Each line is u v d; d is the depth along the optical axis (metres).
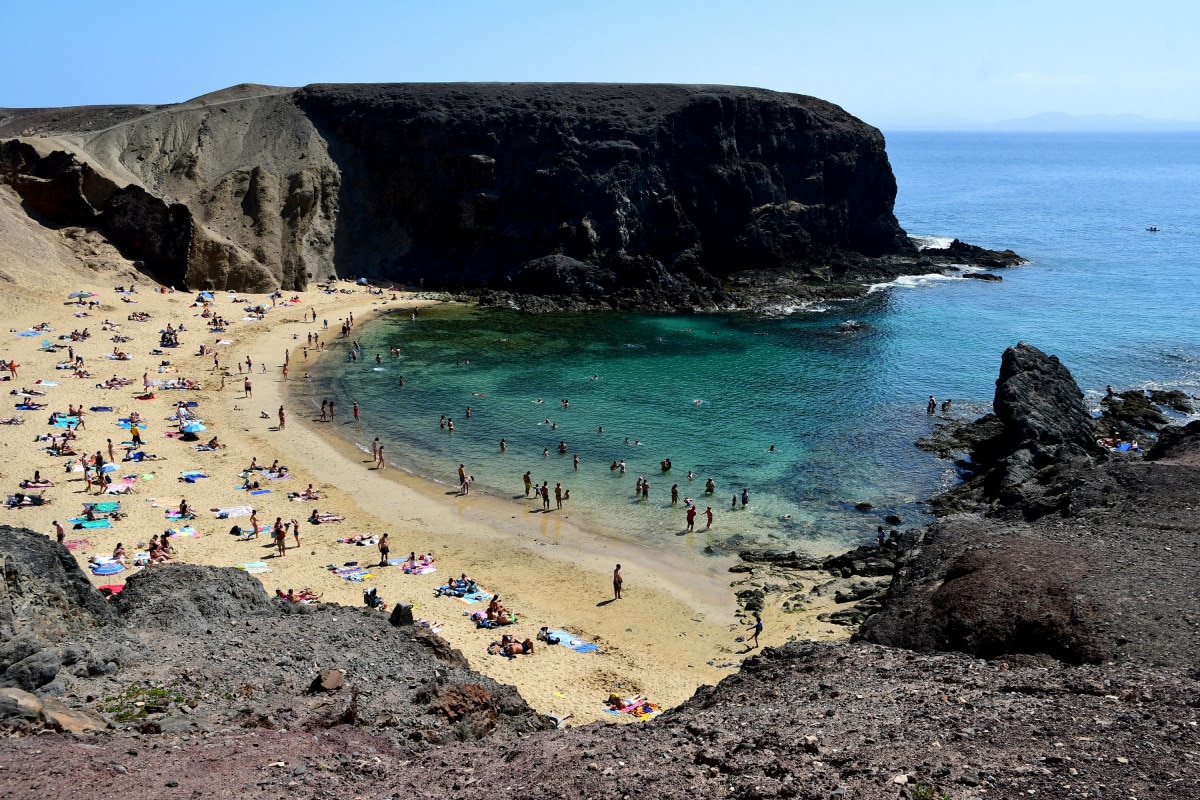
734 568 43.06
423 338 87.50
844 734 17.30
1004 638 24.77
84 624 21.06
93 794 14.10
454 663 25.95
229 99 119.00
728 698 23.31
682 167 112.06
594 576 41.97
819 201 121.50
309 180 107.69
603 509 50.09
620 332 92.00
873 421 65.50
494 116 112.31
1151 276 121.38
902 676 22.02
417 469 55.72
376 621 26.28
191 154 108.19
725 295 105.19
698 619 37.88
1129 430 60.12
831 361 81.75
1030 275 122.62
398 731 19.53
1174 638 22.72
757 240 114.00
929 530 35.66
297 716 18.80
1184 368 77.12
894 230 130.75
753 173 115.00
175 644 21.36
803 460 57.78
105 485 47.56
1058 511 36.75
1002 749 16.06
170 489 49.06
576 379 75.50
